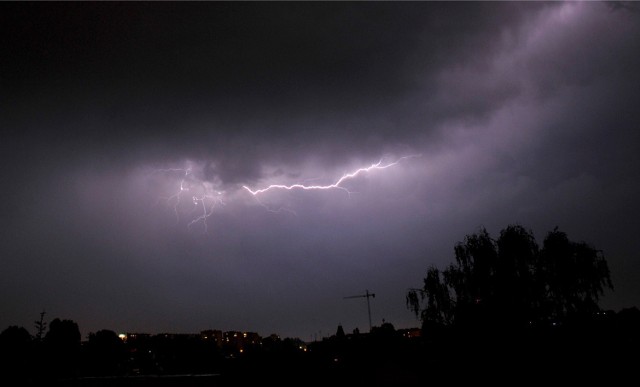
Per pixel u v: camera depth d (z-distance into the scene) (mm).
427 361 23250
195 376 23219
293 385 23859
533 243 21422
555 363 18922
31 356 31469
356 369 24812
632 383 17219
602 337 19094
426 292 26250
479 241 22844
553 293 20391
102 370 36438
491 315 20734
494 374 19891
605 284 19906
